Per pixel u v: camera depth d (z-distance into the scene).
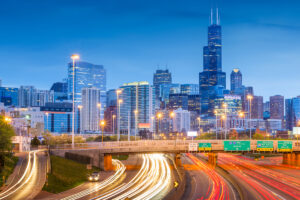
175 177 104.44
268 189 87.81
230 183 97.38
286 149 127.56
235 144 126.06
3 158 90.94
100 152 118.81
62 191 77.88
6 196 68.50
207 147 125.31
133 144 124.62
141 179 99.06
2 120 100.50
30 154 124.12
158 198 71.44
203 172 122.50
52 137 195.50
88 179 94.62
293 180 104.19
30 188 75.38
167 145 123.81
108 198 70.75
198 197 77.25
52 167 96.94
